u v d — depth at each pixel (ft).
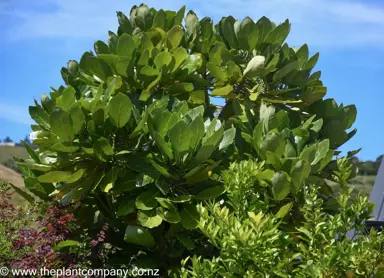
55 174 19.80
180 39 23.54
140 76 21.90
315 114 23.25
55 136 20.31
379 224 19.56
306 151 19.21
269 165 19.52
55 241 19.15
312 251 13.84
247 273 12.87
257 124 20.08
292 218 18.90
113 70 22.34
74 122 19.36
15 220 20.51
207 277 13.76
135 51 22.29
